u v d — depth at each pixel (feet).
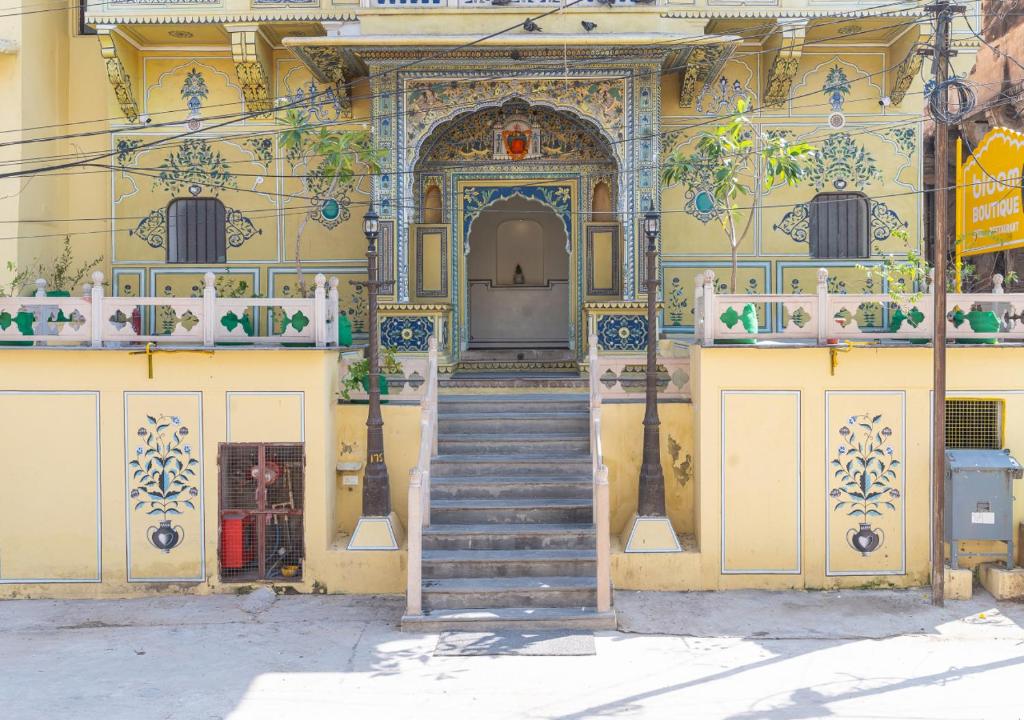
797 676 25.82
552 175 45.39
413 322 41.83
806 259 45.01
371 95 41.73
